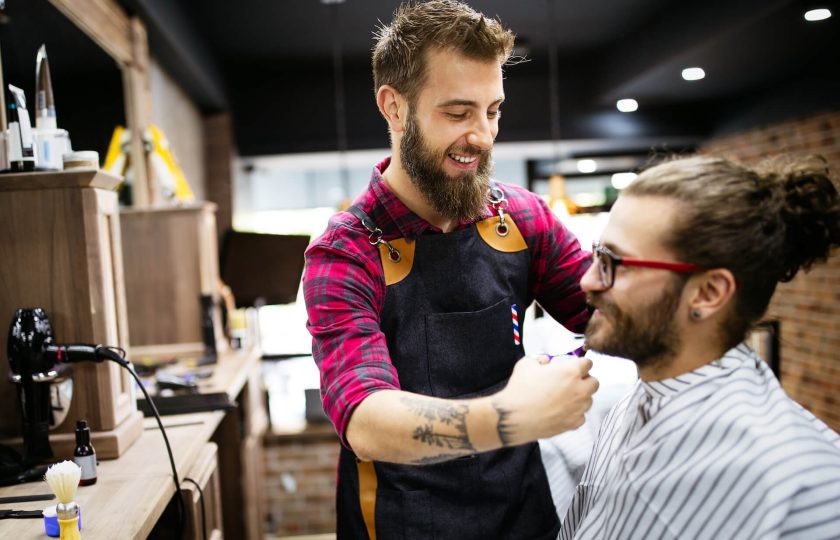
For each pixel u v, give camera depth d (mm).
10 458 1294
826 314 3959
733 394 831
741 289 813
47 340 1312
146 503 1151
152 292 2725
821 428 898
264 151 5180
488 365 1155
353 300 1027
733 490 783
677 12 3848
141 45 3000
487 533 1138
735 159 867
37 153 1420
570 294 1272
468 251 1149
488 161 1068
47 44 2041
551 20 4234
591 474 1075
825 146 4047
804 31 3303
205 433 1616
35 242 1359
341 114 4965
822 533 737
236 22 4035
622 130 5367
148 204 3064
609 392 1957
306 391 3691
